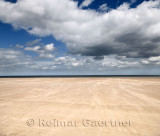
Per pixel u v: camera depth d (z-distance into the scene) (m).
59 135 4.02
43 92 12.00
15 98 9.35
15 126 4.70
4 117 5.59
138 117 5.54
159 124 4.81
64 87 15.80
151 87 15.38
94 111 6.34
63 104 7.65
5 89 14.11
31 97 9.70
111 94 10.82
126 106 7.20
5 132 4.23
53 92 11.98
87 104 7.64
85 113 6.05
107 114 5.92
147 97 9.54
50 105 7.44
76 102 8.12
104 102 8.11
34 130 4.37
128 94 10.78
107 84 19.38
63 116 5.68
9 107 7.07
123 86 16.55
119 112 6.19
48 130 4.37
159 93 11.19
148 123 4.91
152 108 6.81
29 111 6.38
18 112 6.24
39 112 6.22
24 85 18.41
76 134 4.07
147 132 4.18
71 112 6.21
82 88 14.77
